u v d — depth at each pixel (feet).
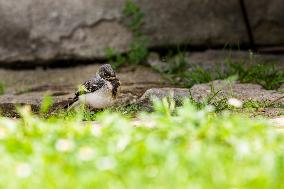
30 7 64.13
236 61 60.59
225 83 49.57
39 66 64.23
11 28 64.13
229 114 39.86
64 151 27.14
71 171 24.54
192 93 45.68
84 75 61.00
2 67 64.23
